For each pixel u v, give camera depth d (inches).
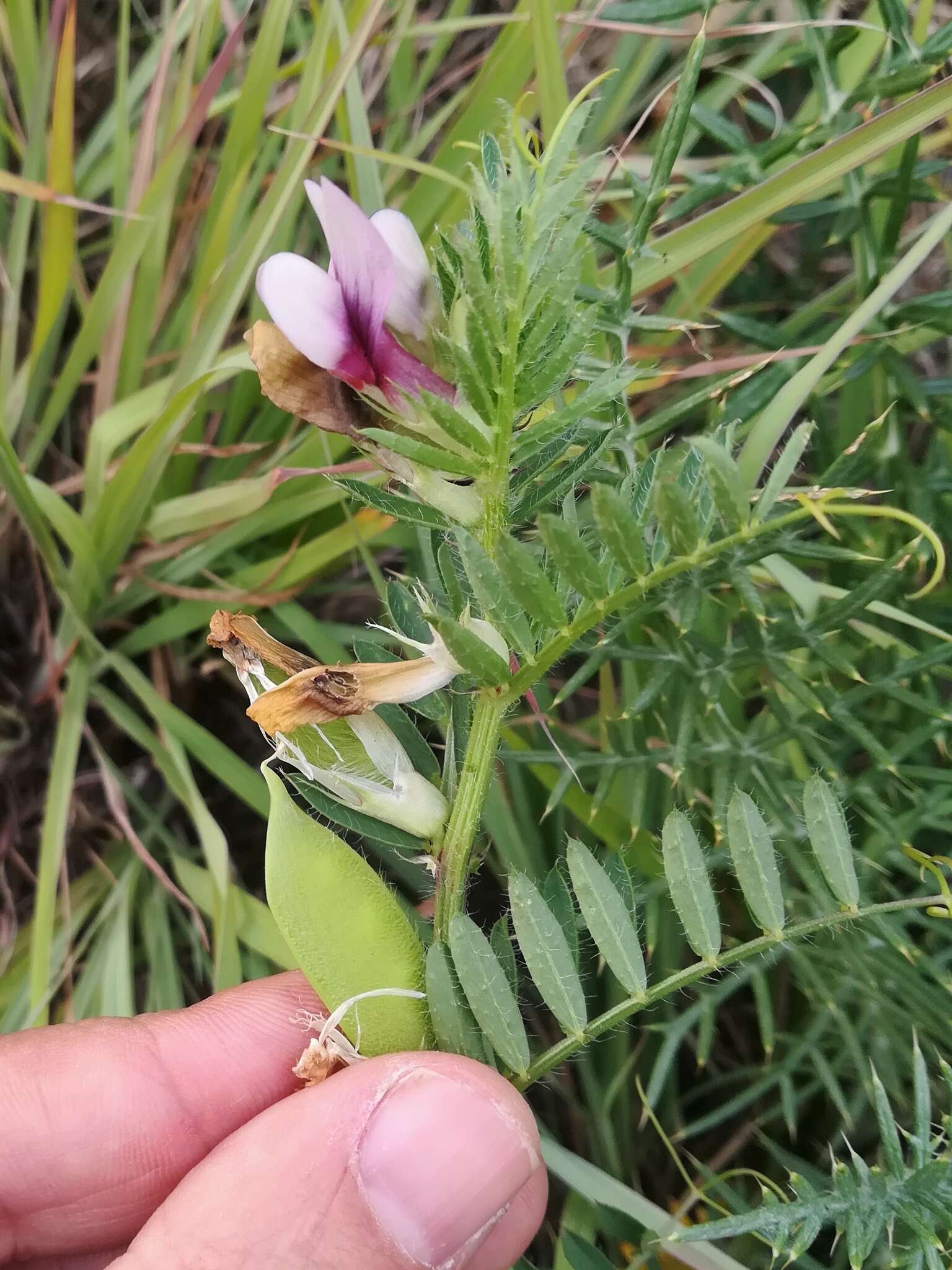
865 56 5.0
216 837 5.5
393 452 2.5
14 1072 4.3
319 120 5.0
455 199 5.4
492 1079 3.2
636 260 3.9
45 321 5.9
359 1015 3.2
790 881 5.1
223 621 2.9
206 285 5.9
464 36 6.9
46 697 6.3
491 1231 3.5
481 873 6.4
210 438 6.6
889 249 4.5
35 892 6.4
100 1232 4.5
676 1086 5.6
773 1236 4.1
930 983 4.7
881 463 4.7
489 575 2.3
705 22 3.5
